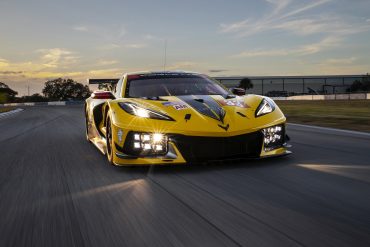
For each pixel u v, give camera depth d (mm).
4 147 6086
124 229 2150
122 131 3725
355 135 5965
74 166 4180
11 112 24438
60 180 3502
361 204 2467
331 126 7629
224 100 4152
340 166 3648
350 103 21328
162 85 4684
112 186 3176
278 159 4035
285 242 1868
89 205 2654
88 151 5324
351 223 2113
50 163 4438
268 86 67125
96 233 2113
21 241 2059
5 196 3014
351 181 3068
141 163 3625
